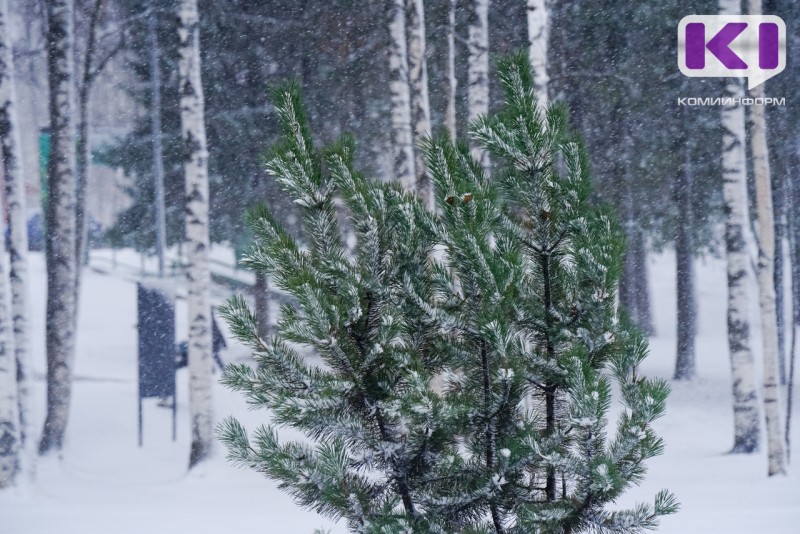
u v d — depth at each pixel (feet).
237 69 74.02
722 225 86.53
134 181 87.20
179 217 87.10
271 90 12.92
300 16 73.05
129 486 46.29
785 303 101.71
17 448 43.78
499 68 12.89
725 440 58.08
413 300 12.12
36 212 127.75
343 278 12.07
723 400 70.79
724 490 39.37
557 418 12.39
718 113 69.82
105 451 57.31
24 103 136.87
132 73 83.97
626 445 11.44
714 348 96.17
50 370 55.11
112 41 84.12
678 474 45.83
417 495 12.01
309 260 12.46
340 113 70.59
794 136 68.28
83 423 63.67
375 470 12.66
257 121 72.64
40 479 48.14
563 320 12.49
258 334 12.08
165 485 45.75
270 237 12.67
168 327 60.39
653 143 71.41
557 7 71.10
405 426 11.98
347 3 70.28
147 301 60.18
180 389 73.05
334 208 12.64
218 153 72.79
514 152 12.60
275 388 12.06
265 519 32.86
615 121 72.59
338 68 70.54
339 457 11.46
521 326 12.55
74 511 36.58
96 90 111.55
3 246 43.93
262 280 76.59
